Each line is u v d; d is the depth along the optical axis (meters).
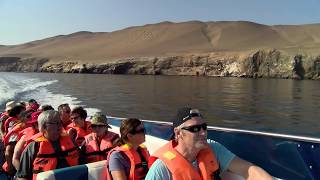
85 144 5.50
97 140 5.45
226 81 57.53
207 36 150.75
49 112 4.78
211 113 22.67
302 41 138.38
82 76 74.06
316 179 3.41
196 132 2.80
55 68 106.50
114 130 7.10
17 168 5.40
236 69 76.44
